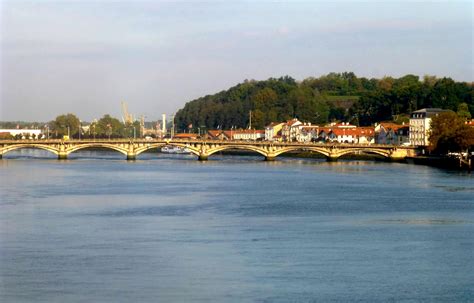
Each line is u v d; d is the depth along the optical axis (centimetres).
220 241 13000
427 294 9962
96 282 10319
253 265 11262
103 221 15162
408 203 18200
